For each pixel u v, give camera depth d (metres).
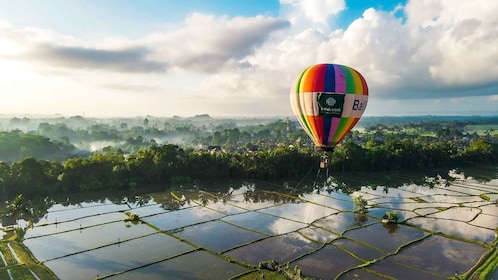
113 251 41.06
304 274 35.53
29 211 57.59
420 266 37.81
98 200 65.38
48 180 69.12
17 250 40.38
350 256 40.09
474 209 60.97
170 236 46.09
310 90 37.56
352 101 37.22
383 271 36.50
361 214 57.06
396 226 51.09
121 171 76.06
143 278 34.41
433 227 50.88
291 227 50.22
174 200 65.75
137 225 50.69
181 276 34.88
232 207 61.12
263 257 39.59
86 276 34.75
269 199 67.44
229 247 42.47
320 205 63.00
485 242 44.84
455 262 38.91
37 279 33.56
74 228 49.09
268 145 162.00
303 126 40.97
